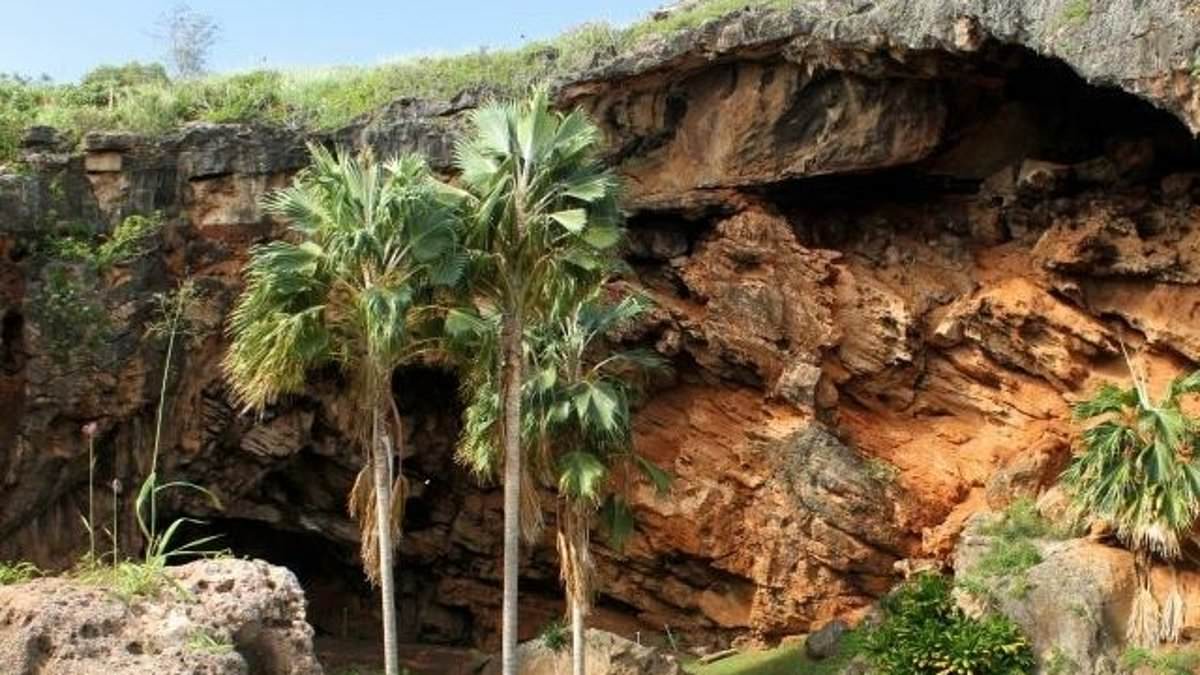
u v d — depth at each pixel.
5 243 29.69
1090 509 24.94
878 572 29.70
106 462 30.58
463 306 22.56
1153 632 24.05
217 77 34.56
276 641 10.66
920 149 29.38
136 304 30.17
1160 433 24.23
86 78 36.06
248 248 30.84
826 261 30.62
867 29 27.22
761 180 30.09
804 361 30.31
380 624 34.56
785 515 30.12
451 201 22.41
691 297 31.19
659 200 30.55
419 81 32.28
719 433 31.16
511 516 22.23
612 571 31.70
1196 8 22.92
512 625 22.16
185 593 10.48
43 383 29.67
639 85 30.05
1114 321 29.17
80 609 9.92
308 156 30.92
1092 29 24.03
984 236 30.86
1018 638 25.02
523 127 22.17
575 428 24.16
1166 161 28.80
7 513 29.72
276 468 31.91
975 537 27.42
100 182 30.52
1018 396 29.80
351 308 22.36
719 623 30.97
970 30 25.97
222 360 30.88
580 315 24.98
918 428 30.77
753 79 29.59
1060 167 29.41
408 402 32.56
